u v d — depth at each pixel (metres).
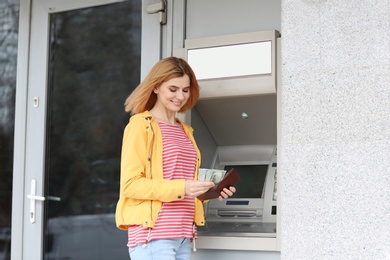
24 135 4.07
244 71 3.29
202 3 3.60
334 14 2.80
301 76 2.83
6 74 4.17
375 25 2.73
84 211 3.89
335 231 2.72
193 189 2.77
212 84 3.36
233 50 3.33
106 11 3.91
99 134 3.89
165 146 2.96
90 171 3.90
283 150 2.83
